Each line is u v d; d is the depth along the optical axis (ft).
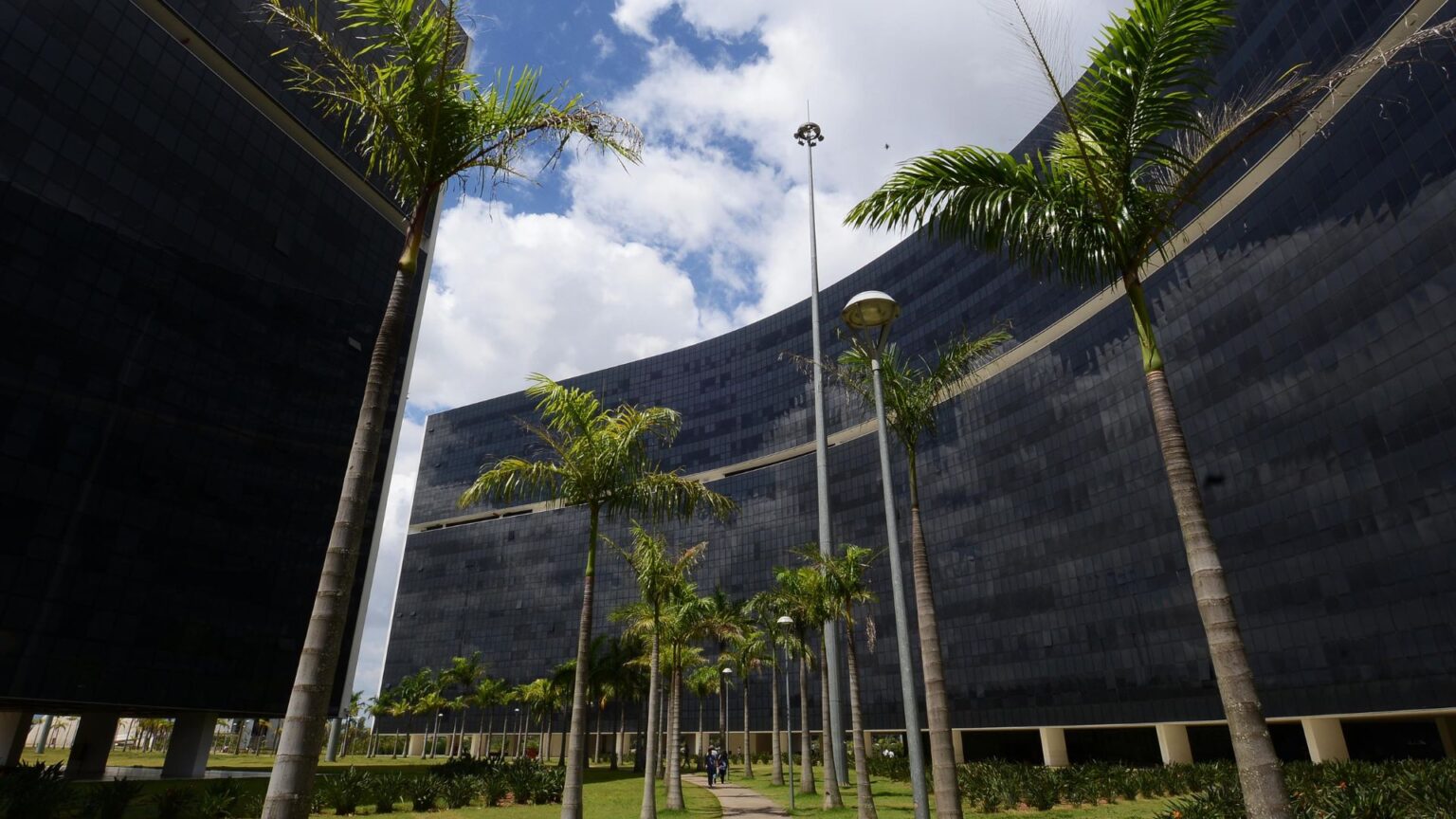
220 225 151.64
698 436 374.22
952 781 41.98
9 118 120.67
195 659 133.90
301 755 20.85
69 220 126.21
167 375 137.39
